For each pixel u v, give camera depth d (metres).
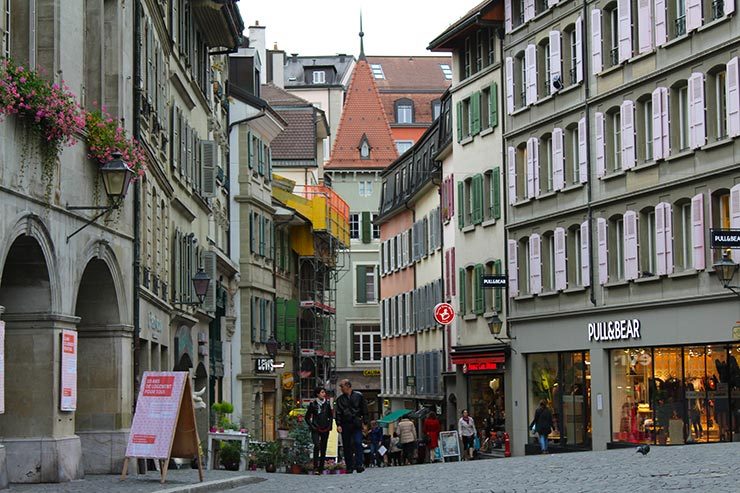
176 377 23.05
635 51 44.25
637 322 44.25
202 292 39.09
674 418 42.53
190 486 21.09
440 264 67.81
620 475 20.45
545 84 50.91
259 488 23.23
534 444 51.66
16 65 20.11
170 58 38.81
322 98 132.38
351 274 108.00
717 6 39.78
